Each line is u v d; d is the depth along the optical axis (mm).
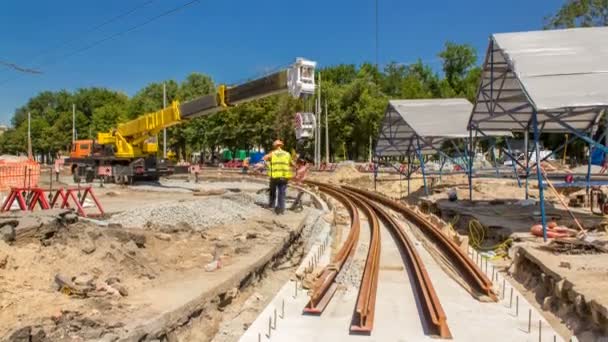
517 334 6195
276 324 6555
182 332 6633
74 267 7430
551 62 12258
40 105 123688
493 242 12914
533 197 20812
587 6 47438
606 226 12531
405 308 7250
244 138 61031
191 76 73250
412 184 30625
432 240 12547
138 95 75375
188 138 62031
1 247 6887
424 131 22047
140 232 10883
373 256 9984
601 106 10930
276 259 11688
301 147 59500
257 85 16031
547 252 9469
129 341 5516
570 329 6590
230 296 8258
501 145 45375
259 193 23812
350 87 59750
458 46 79500
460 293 7996
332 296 7762
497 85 15219
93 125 77750
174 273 8734
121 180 29312
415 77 83188
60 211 8984
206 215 14695
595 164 37156
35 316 5836
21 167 18031
